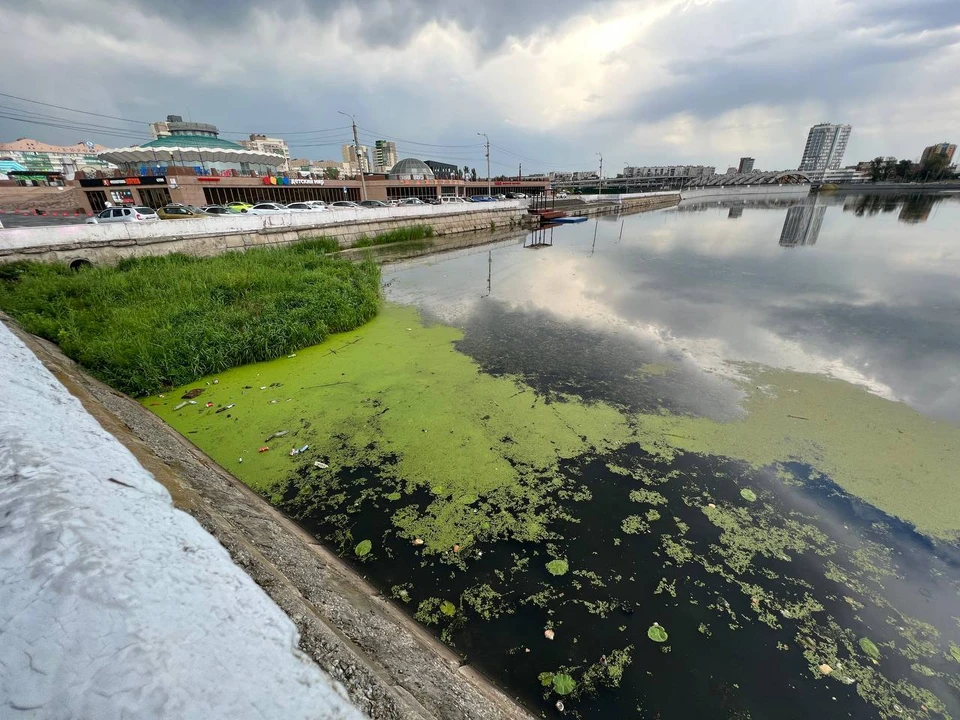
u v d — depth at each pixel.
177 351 5.86
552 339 7.41
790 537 3.44
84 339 5.86
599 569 3.18
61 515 0.92
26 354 2.18
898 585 3.06
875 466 4.13
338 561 3.16
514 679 2.48
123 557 0.92
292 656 0.95
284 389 5.59
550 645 2.67
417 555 3.30
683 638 2.72
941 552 3.29
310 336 7.02
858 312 8.63
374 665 1.58
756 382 5.74
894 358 6.43
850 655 2.62
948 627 2.78
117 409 3.71
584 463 4.27
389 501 3.81
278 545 2.45
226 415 5.02
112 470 1.25
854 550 3.32
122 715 0.65
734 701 2.39
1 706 0.62
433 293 10.67
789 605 2.92
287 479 4.05
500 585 3.06
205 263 10.39
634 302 9.63
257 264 10.29
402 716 1.19
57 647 0.71
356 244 17.28
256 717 0.75
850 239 18.23
